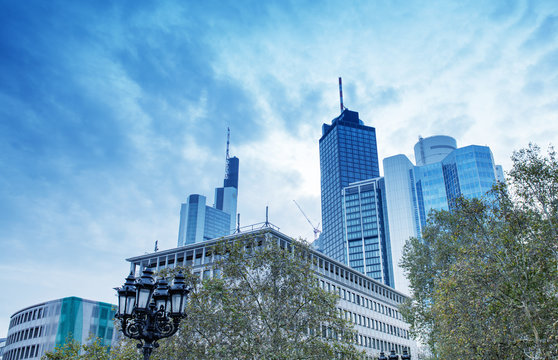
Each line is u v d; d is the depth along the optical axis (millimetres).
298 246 42938
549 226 35250
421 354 101000
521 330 34062
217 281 40031
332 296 40562
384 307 115375
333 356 38250
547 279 34188
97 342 55656
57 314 107625
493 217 39156
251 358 36594
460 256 39031
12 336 119250
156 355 39875
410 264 65375
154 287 19984
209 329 38562
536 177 37031
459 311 36000
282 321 38219
